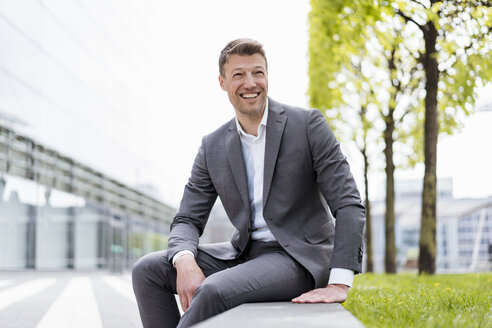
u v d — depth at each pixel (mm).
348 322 1748
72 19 18891
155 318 2764
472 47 7289
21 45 15016
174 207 33500
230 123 2973
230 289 2367
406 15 8008
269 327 1662
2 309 6562
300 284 2598
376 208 28172
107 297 8422
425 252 9023
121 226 23297
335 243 2578
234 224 2854
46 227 16203
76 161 18672
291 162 2754
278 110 2842
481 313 2861
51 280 13695
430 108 8766
